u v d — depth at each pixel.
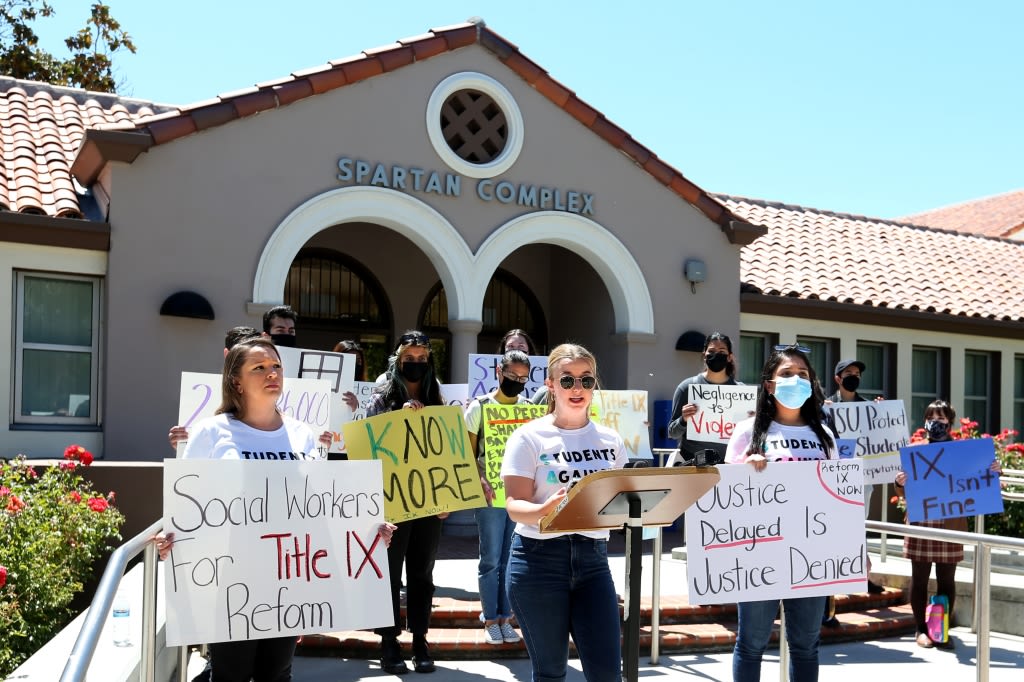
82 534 7.14
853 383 8.72
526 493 4.17
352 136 10.91
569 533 4.06
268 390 4.12
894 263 17.12
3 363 9.51
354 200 10.88
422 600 6.28
